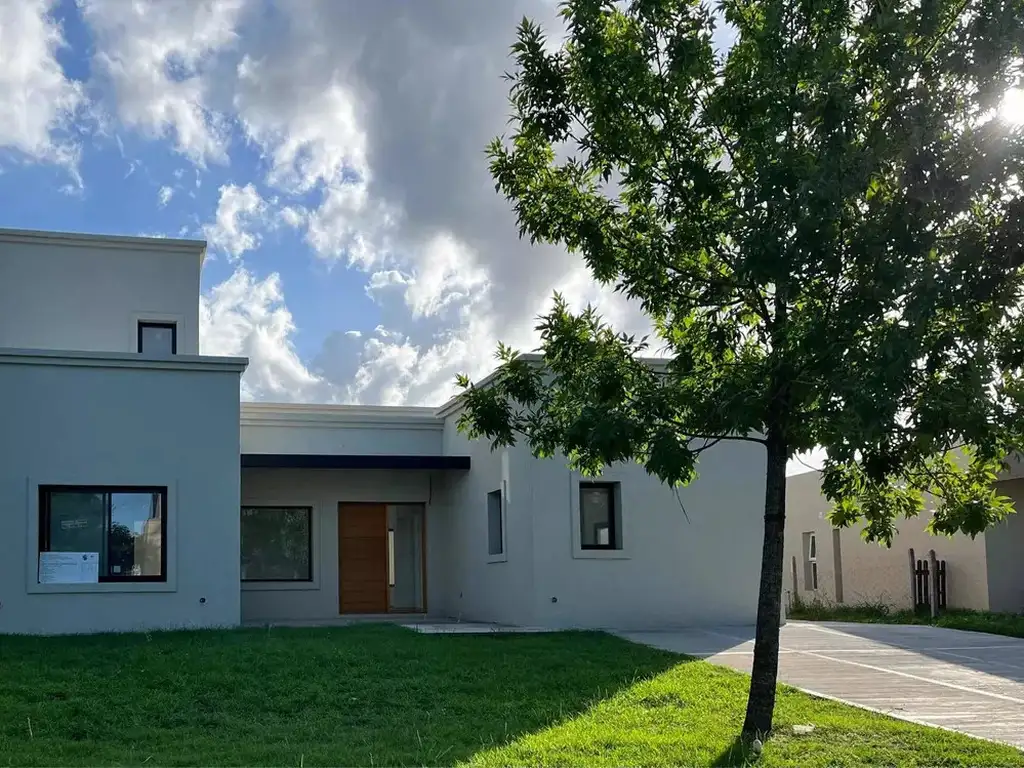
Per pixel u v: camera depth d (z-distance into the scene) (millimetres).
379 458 20781
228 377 17031
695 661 13367
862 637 17141
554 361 9453
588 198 9578
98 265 20484
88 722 9906
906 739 9484
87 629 15859
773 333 8375
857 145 7684
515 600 18391
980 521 9008
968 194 7293
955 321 7613
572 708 10727
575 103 9297
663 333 9742
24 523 15781
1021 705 11188
